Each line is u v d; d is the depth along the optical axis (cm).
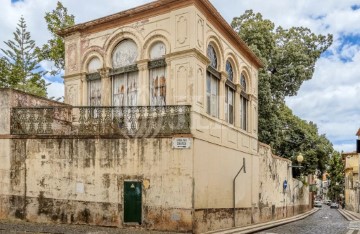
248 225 2092
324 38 3694
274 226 2159
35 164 1614
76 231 1402
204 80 1672
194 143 1516
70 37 1938
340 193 8162
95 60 1873
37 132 1639
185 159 1495
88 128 1617
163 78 1681
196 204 1506
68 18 2984
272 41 3319
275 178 2798
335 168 8100
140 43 1730
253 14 3438
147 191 1512
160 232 1454
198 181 1537
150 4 1677
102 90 1825
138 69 1734
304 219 3066
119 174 1542
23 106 1709
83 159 1577
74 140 1591
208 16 1733
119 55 1809
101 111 1612
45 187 1597
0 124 1659
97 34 1864
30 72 3309
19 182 1620
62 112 1705
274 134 3228
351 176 6169
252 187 2248
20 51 3288
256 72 2398
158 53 1700
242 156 2117
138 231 1458
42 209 1590
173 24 1644
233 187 1961
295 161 3800
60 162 1595
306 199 4591
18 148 1634
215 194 1725
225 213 1839
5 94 1669
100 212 1541
